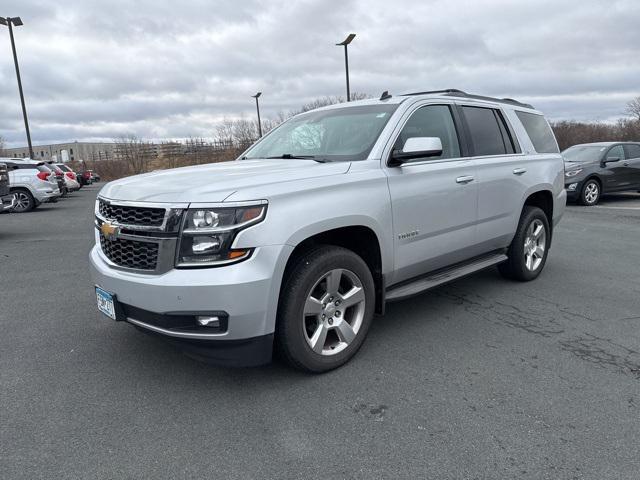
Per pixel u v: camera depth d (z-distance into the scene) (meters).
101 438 2.61
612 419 2.70
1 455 2.46
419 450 2.46
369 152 3.61
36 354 3.69
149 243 2.86
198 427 2.70
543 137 5.60
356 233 3.52
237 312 2.73
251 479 2.27
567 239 7.99
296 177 3.08
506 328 4.08
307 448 2.50
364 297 3.43
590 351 3.61
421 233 3.83
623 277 5.60
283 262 2.86
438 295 4.99
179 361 3.54
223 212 2.72
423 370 3.33
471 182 4.26
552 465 2.32
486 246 4.66
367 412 2.82
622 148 13.43
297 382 3.18
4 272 6.46
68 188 22.22
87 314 4.63
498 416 2.75
